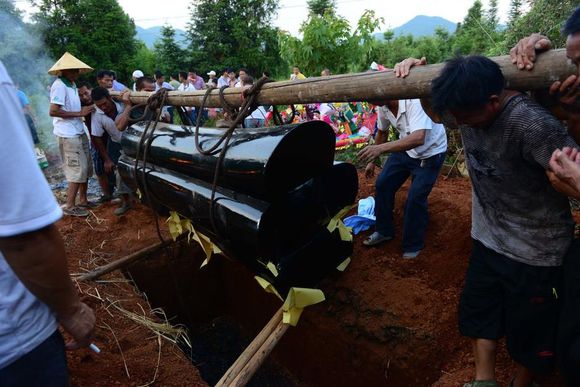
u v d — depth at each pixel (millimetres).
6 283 1116
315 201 2746
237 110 3111
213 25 24594
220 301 5230
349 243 3172
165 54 24969
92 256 4121
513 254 1887
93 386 2266
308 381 4086
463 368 2678
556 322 1874
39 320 1200
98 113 4695
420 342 2951
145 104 4176
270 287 2709
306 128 2354
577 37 1353
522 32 5648
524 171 1688
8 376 1181
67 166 4957
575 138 1611
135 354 2650
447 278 3285
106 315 3008
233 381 2246
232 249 2775
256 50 24438
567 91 1497
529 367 1970
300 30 9227
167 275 4543
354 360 3400
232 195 2684
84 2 22625
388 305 3217
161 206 3996
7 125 940
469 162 1910
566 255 1680
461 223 3555
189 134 3338
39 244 1023
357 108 8156
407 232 3482
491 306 2068
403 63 2004
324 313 3568
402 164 3420
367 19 8914
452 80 1546
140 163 3766
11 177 947
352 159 6398
